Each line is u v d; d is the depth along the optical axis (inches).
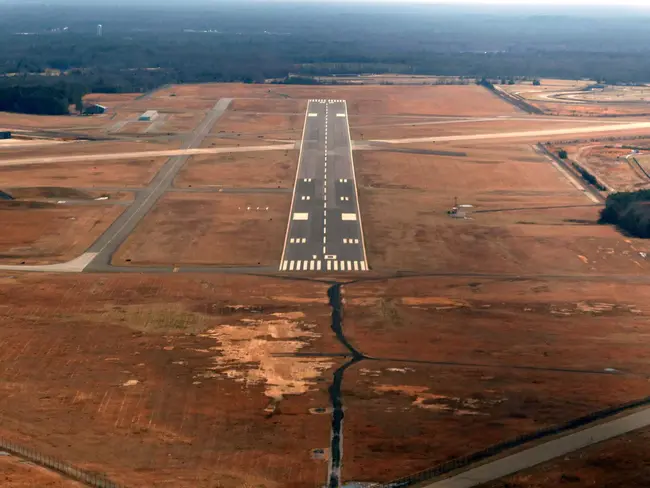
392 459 3698.3
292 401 4254.4
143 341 5004.9
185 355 4810.5
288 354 4864.7
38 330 5123.0
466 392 4355.3
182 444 3833.7
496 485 3464.6
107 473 3535.9
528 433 3890.3
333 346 5009.8
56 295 5807.1
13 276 6318.9
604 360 4827.8
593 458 3659.0
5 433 3875.5
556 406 4178.2
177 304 5708.7
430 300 5954.7
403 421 4037.9
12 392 4298.7
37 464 3570.4
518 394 4325.8
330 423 4028.1
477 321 5497.1
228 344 5000.0
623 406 4165.8
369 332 5265.8
